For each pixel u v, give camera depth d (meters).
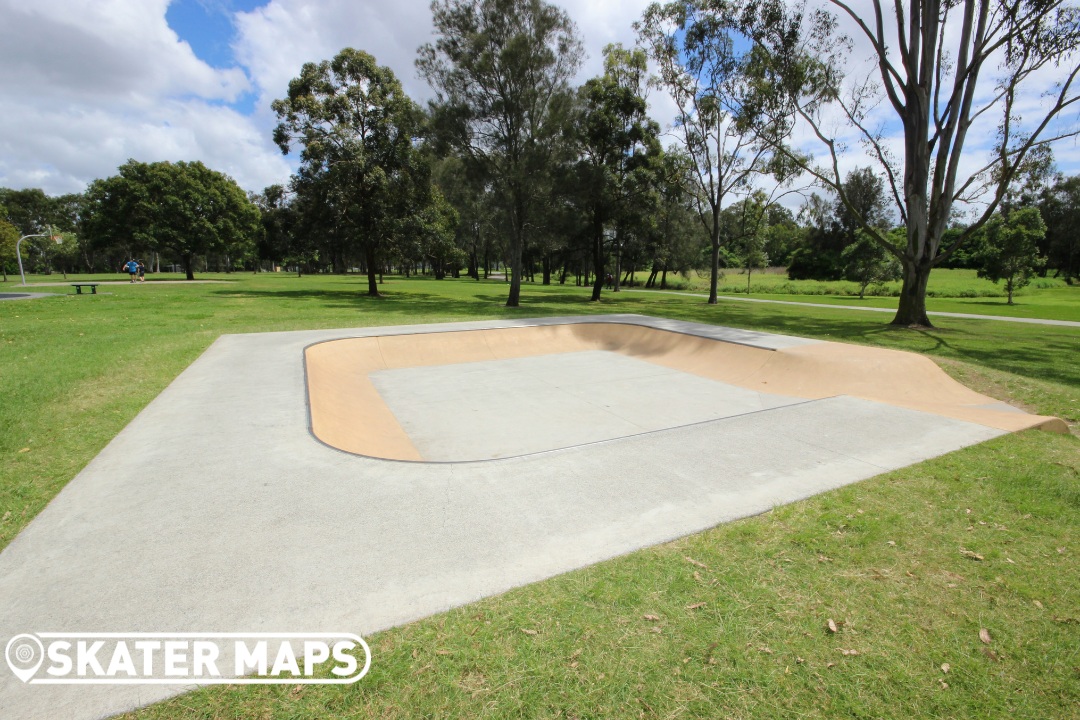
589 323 13.23
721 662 2.04
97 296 20.50
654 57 19.53
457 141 17.56
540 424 6.42
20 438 4.42
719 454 4.32
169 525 2.95
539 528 3.02
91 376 6.62
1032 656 2.10
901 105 13.61
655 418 6.66
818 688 1.93
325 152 20.03
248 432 4.61
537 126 17.84
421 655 2.03
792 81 13.98
